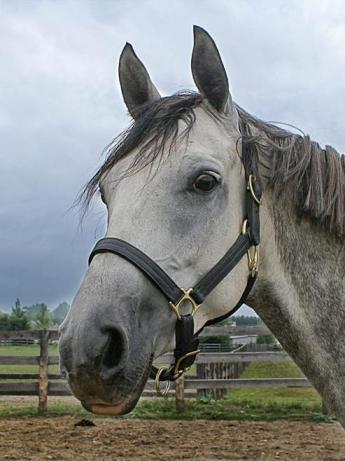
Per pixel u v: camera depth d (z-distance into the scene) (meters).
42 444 7.80
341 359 2.57
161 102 2.55
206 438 8.24
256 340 21.30
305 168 2.61
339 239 2.64
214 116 2.56
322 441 8.01
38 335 10.59
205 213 2.38
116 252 2.26
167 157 2.38
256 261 2.51
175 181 2.36
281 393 14.34
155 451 7.41
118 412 2.15
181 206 2.35
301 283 2.62
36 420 9.72
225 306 2.43
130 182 2.38
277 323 2.68
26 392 10.72
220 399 11.54
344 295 2.62
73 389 2.12
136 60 2.80
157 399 11.23
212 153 2.43
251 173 2.54
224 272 2.41
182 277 2.33
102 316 2.14
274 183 2.60
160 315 2.29
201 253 2.37
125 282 2.21
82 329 2.11
